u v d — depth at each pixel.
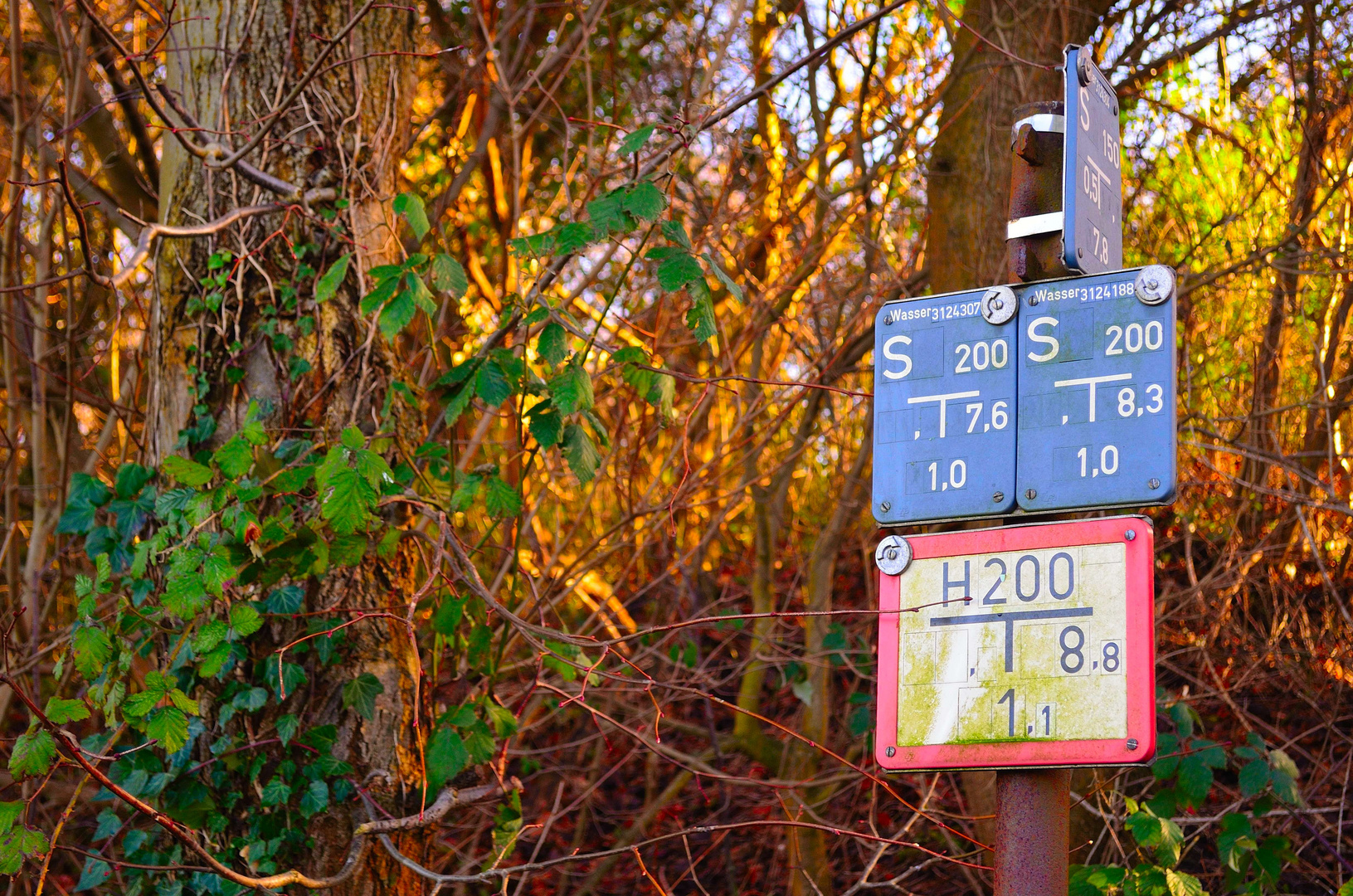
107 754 3.52
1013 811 2.02
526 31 7.09
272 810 3.51
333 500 3.06
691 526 7.62
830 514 7.61
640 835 6.27
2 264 5.89
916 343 2.27
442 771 3.50
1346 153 5.90
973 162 5.28
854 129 6.88
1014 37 5.27
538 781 7.08
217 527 3.40
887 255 6.85
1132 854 4.42
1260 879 4.06
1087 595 2.03
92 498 3.83
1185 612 5.74
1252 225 6.36
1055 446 2.12
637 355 3.48
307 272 3.86
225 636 3.39
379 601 3.69
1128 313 2.12
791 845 5.76
